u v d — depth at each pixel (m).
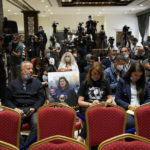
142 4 11.31
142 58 4.91
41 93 2.99
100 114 2.30
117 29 16.19
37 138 2.36
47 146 1.48
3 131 2.18
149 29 14.45
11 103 2.84
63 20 16.03
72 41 8.19
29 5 11.36
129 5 11.68
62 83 3.03
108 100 2.77
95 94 2.82
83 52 7.45
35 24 13.68
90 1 10.98
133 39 7.18
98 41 11.92
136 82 2.84
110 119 2.29
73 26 16.14
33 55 7.20
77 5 11.77
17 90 2.90
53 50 7.07
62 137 1.55
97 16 16.22
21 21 16.50
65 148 1.47
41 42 8.23
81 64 5.30
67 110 2.30
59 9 13.06
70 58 4.83
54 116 2.29
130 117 2.67
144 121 2.24
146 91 2.84
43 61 4.23
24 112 2.71
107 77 3.84
